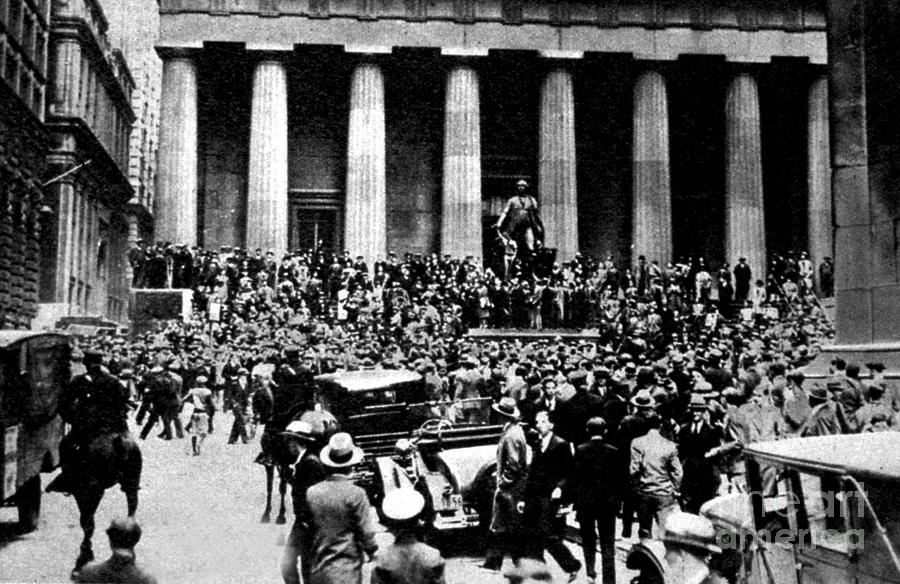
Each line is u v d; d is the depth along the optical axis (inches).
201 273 1604.3
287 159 2043.6
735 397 498.0
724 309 1689.2
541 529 412.2
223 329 1349.7
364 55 1947.6
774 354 901.2
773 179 2213.3
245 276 1566.2
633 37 2020.2
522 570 230.7
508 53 1987.0
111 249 2472.9
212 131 2091.5
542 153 1988.2
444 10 1985.7
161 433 933.2
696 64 2043.6
